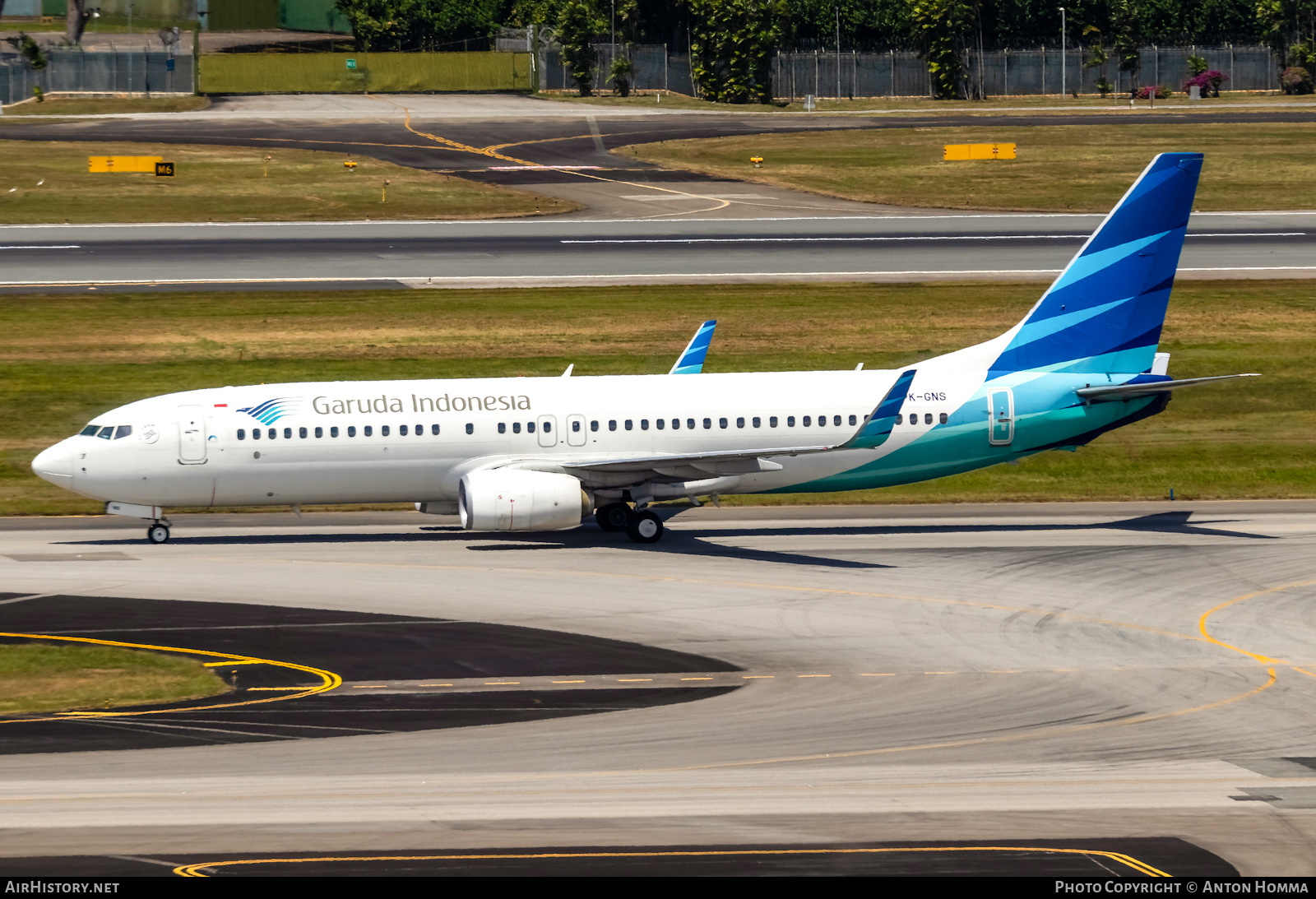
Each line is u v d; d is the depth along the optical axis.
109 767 103.06
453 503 197.00
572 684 126.06
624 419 191.88
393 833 90.56
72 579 166.62
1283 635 144.62
